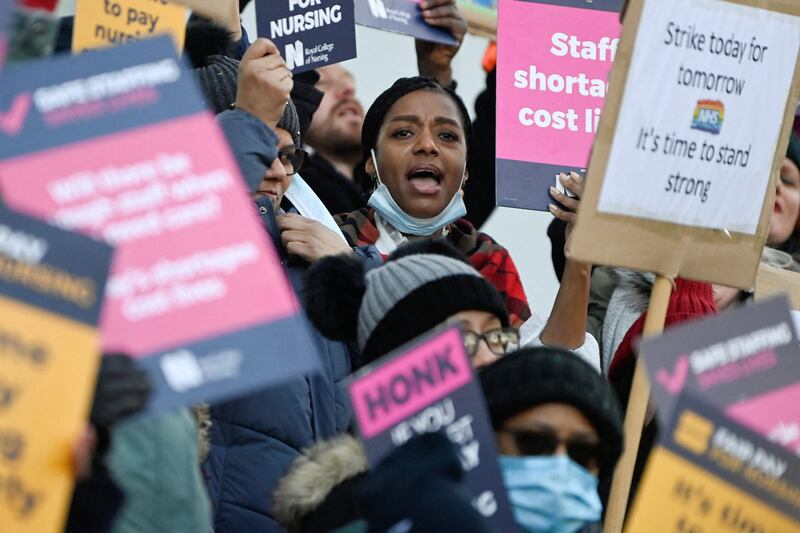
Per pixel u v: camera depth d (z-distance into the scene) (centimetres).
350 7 1283
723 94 1039
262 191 1163
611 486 1039
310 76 1502
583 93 1248
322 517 828
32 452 616
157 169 674
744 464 734
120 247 667
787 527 736
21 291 621
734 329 767
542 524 816
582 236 1008
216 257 670
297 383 1055
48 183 667
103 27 973
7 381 619
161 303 665
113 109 677
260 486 1024
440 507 691
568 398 820
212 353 664
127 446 783
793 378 767
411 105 1309
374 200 1298
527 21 1249
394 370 774
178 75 681
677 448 727
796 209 1376
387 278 919
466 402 781
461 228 1317
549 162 1235
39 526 614
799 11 1051
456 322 795
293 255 1141
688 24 1027
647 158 1020
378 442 764
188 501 798
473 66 1791
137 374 658
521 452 823
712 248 1039
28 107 671
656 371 754
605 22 1259
